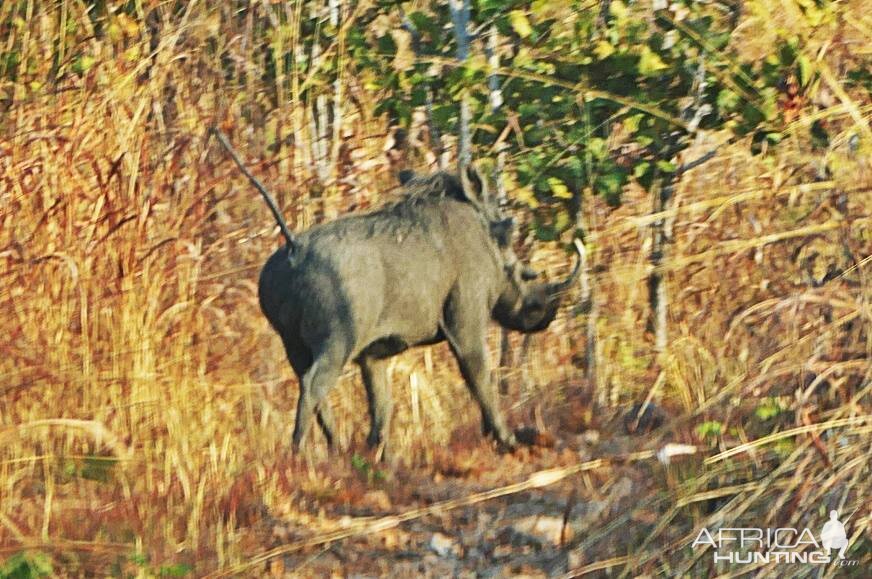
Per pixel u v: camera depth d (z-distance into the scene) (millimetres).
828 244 18203
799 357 15734
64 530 16219
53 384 18969
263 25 28109
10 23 25844
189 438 18719
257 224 24109
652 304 23406
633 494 16641
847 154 17625
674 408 21562
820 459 14438
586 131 22922
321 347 18750
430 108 25156
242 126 25609
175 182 23047
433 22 25094
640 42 23297
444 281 19828
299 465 18641
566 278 22453
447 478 19469
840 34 21188
